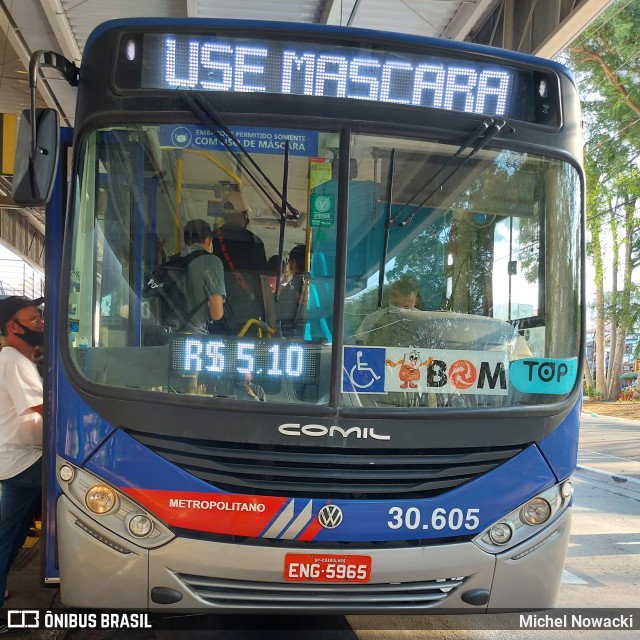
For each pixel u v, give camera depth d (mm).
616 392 28359
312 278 3068
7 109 12539
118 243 3076
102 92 3074
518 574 3008
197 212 3119
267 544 2795
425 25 8672
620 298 24516
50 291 3299
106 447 2834
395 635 3824
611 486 10570
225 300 3072
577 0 7145
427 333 3133
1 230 19109
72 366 2922
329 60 3168
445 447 2955
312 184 3107
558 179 3398
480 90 3305
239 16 8625
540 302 3326
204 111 3053
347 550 2812
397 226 3193
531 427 3074
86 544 2834
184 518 2783
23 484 3617
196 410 2838
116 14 8617
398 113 3186
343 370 3004
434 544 2896
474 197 3287
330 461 2846
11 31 9156
